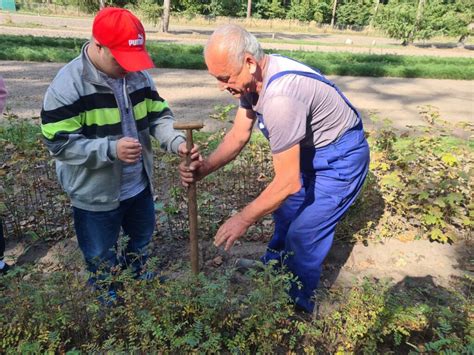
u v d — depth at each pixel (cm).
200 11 3834
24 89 945
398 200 404
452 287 322
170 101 920
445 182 391
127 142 218
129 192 258
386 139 468
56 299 230
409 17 2703
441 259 359
